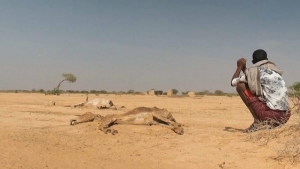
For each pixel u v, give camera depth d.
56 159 6.99
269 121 8.72
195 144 8.45
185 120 14.26
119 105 23.52
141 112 10.55
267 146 7.43
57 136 9.36
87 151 8.07
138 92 58.31
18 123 12.70
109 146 8.59
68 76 46.19
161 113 10.55
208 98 35.84
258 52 9.27
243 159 7.05
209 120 14.32
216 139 8.63
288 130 8.06
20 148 7.49
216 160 7.24
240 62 9.50
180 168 6.96
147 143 8.84
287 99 8.91
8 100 29.44
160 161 7.45
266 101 8.81
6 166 6.07
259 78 8.87
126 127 10.22
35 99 31.20
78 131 10.15
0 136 8.71
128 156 7.84
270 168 6.48
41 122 13.04
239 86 9.14
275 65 9.23
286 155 6.74
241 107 22.27
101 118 11.23
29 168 6.15
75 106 20.52
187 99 32.34
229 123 13.30
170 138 9.23
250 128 9.11
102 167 6.73
